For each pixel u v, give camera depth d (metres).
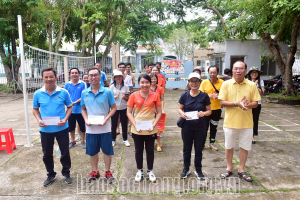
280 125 6.25
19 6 12.06
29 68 8.19
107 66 16.03
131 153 4.36
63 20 16.39
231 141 3.36
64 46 24.58
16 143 4.92
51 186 3.19
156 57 13.95
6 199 2.89
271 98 9.91
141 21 15.98
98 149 3.26
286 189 3.08
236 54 14.66
